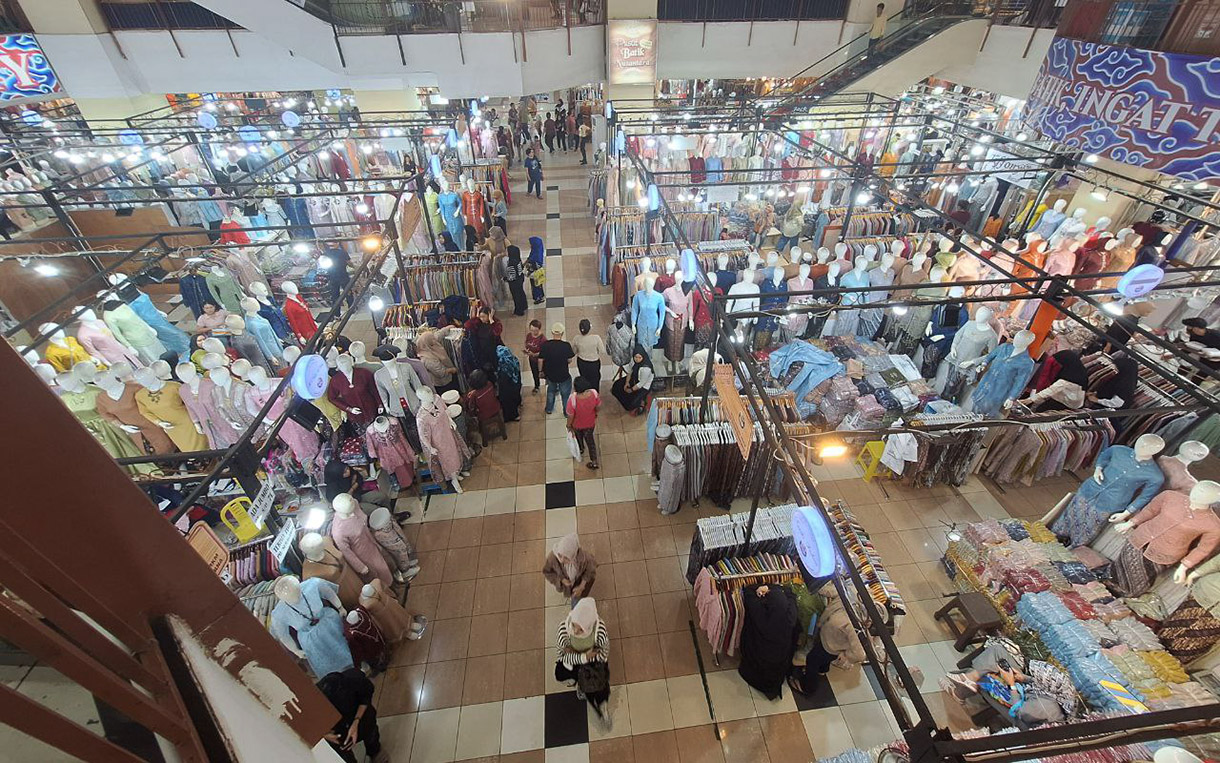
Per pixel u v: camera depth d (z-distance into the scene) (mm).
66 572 810
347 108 16969
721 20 13047
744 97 13094
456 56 10789
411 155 12914
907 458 5695
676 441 5383
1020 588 4504
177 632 938
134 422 5078
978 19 11453
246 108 15914
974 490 6078
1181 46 3348
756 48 13477
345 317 5121
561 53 11945
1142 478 4484
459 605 5059
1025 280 4508
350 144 13477
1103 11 3938
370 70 10680
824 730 4199
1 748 528
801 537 2959
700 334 7375
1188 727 1837
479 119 14500
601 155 13398
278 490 5613
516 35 10820
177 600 942
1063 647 4078
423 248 10008
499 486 6215
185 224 11234
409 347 6309
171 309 9508
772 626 3980
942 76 12672
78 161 11930
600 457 6566
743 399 5754
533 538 5645
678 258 7695
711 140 12062
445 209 9906
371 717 3801
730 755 4074
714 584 4309
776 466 5543
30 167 11156
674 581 5223
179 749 792
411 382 5633
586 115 17891
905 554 5445
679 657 4648
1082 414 3658
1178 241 8633
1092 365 6184
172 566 917
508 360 6656
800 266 7172
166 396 5098
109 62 11758
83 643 734
